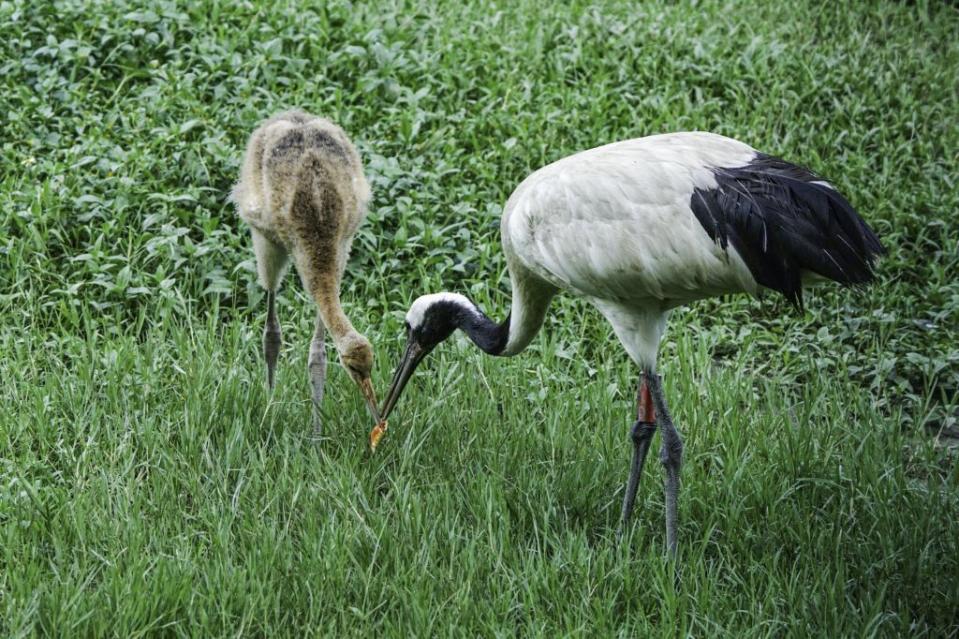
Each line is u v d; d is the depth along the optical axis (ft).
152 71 46.96
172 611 25.09
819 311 41.81
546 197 29.09
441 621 25.36
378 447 32.53
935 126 53.83
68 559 26.96
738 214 26.89
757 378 38.83
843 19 64.03
